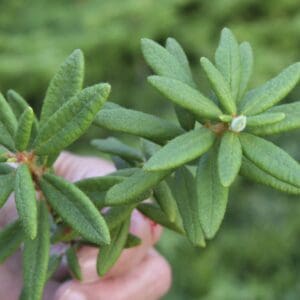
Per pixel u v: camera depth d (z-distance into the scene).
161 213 0.38
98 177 0.35
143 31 1.16
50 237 0.37
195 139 0.32
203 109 0.33
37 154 0.33
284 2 1.20
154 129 0.34
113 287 0.49
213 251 0.98
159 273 0.52
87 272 0.45
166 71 0.34
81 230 0.32
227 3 1.19
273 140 1.03
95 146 0.40
